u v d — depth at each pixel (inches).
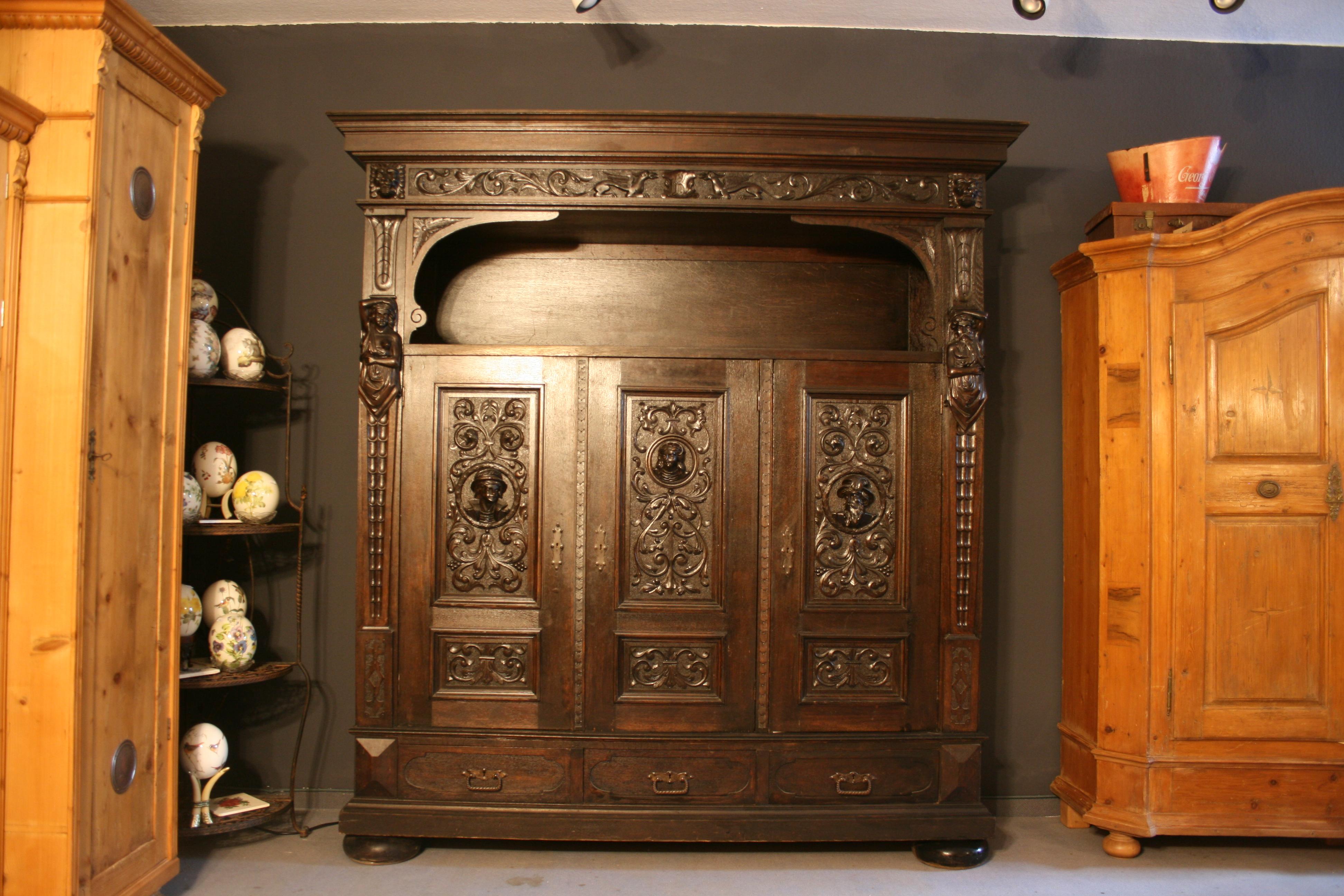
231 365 115.9
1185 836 120.8
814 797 111.2
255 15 130.5
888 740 111.5
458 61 132.1
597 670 112.5
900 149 112.3
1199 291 112.5
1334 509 110.0
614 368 113.4
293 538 130.1
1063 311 130.9
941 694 112.7
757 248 130.5
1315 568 110.7
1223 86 136.2
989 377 132.5
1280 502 110.8
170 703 100.3
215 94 105.0
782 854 114.5
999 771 130.7
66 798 84.0
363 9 129.3
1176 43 136.3
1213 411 111.9
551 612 112.7
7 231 84.1
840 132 111.7
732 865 111.3
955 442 112.6
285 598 129.8
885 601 113.7
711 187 112.8
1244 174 136.0
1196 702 111.4
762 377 113.6
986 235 133.4
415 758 111.0
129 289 91.7
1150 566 112.2
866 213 112.7
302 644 129.3
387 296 112.3
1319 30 134.0
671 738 110.8
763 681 112.8
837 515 113.7
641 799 110.8
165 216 97.9
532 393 113.3
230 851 113.5
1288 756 110.4
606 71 132.3
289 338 131.0
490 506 113.0
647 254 130.0
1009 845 118.7
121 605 91.6
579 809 109.9
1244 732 110.7
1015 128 110.6
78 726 84.7
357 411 130.3
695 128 111.1
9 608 84.6
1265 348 111.2
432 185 112.5
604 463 113.0
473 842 116.9
